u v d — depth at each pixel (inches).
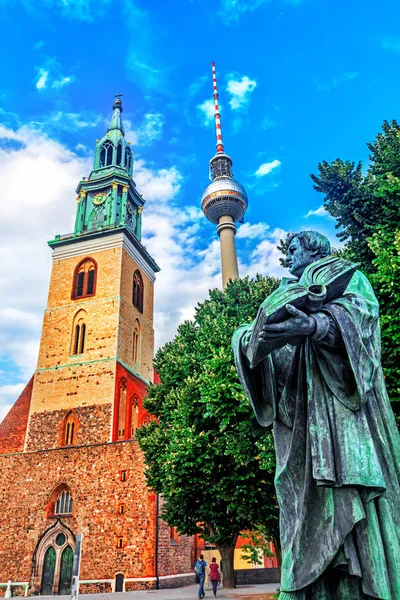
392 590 63.2
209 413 584.4
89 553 1219.2
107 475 1301.7
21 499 1348.4
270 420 81.7
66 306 1674.5
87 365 1534.2
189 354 799.7
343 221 516.4
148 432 898.1
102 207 1860.2
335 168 511.8
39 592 1216.8
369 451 68.9
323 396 73.7
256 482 611.5
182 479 661.9
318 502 70.7
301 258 90.7
